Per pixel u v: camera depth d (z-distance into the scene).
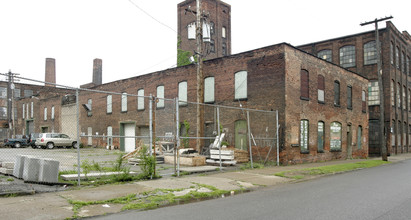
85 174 10.93
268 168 16.58
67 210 7.18
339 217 6.89
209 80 23.09
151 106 12.12
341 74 25.50
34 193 8.73
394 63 35.66
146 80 28.78
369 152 34.72
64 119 32.47
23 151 23.55
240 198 9.08
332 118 23.83
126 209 7.54
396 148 35.81
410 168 19.22
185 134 24.53
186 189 10.02
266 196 9.41
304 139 20.48
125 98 30.98
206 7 38.75
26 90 55.53
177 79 25.73
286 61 18.83
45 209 7.17
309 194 9.76
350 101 27.06
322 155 22.34
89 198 8.40
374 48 34.28
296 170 15.86
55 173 9.94
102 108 33.56
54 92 49.50
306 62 20.89
